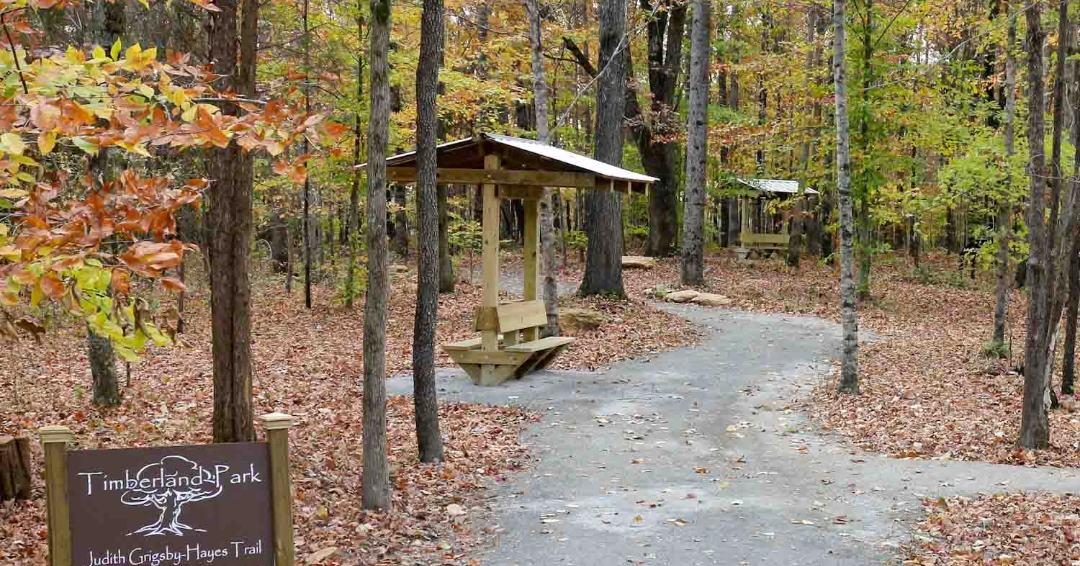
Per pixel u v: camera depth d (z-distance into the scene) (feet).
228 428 30.01
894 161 81.66
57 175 16.05
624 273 101.24
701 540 24.76
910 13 78.54
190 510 16.65
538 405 42.86
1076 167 38.22
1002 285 57.82
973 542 24.26
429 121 31.19
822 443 37.17
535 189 50.11
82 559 16.03
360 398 43.62
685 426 39.60
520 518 26.78
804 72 86.38
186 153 48.16
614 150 73.31
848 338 46.19
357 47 64.59
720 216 158.20
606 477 31.53
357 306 77.97
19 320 15.07
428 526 25.95
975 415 41.63
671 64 108.06
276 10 61.26
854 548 24.09
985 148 60.70
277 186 74.90
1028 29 37.27
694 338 63.67
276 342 60.39
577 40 92.58
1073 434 39.78
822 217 124.26
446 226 86.28
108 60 14.40
